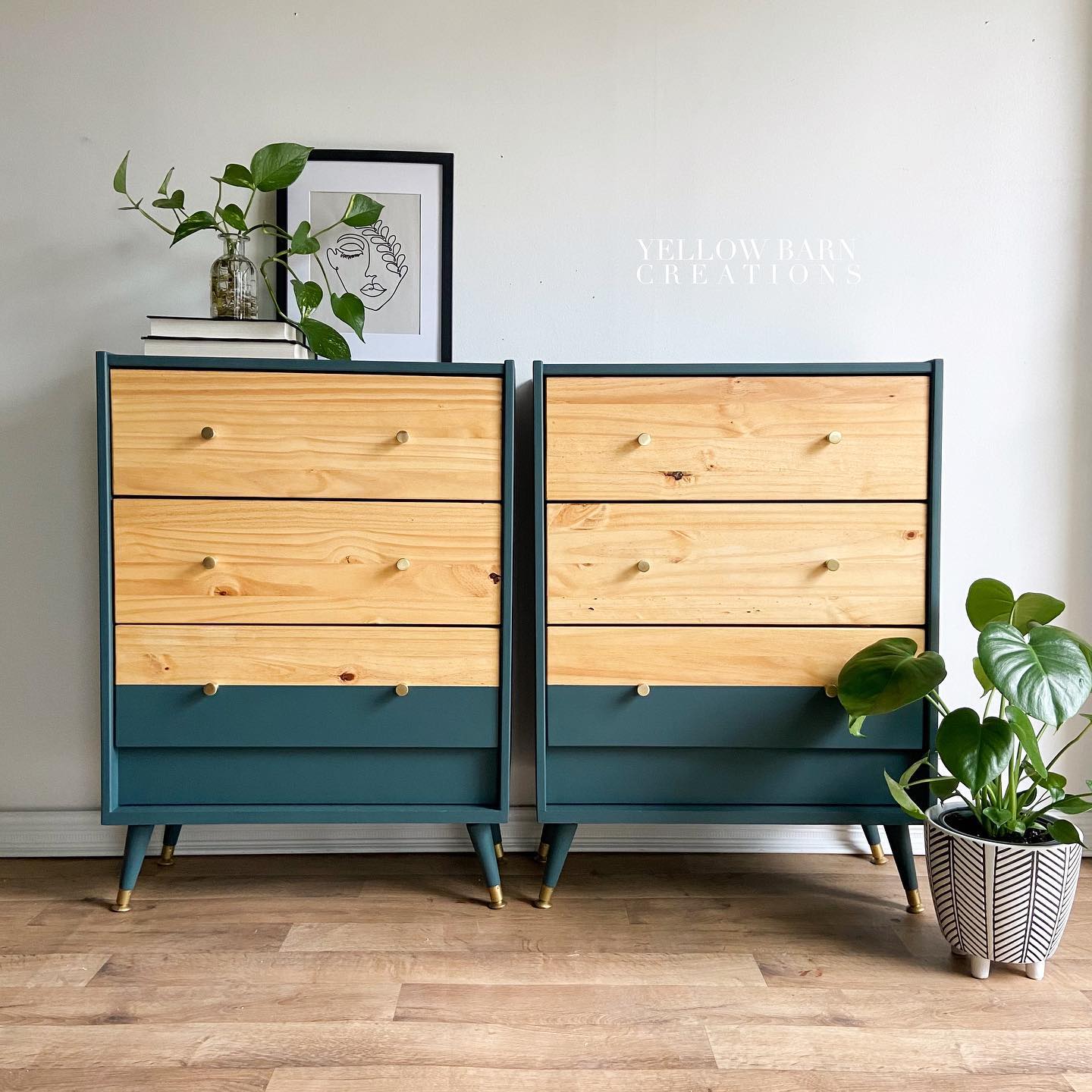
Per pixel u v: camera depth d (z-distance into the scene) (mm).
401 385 1550
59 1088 1106
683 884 1751
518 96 1849
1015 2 1853
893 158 1868
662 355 1879
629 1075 1143
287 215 1830
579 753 1605
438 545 1566
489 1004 1305
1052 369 1887
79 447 1844
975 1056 1191
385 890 1714
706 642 1582
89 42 1811
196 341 1587
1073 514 1896
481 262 1860
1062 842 1363
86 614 1863
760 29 1856
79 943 1479
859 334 1883
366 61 1839
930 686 1385
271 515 1549
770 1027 1254
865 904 1668
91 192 1823
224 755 1580
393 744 1578
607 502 1578
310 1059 1169
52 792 1877
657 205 1866
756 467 1571
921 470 1565
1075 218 1873
